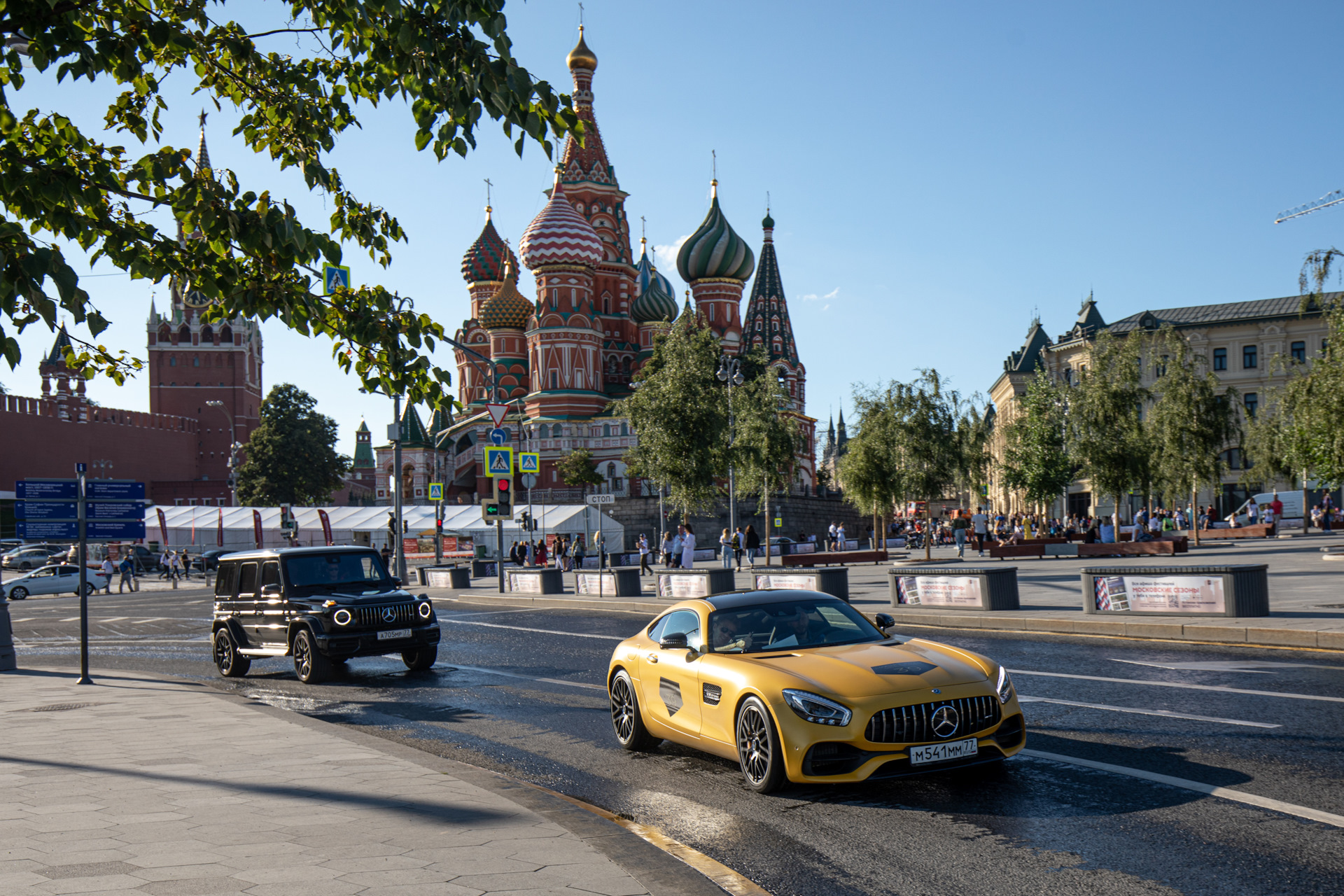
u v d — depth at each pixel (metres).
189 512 66.12
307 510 64.56
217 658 16.09
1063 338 87.44
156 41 5.98
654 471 39.31
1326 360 18.50
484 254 103.62
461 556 55.00
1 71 6.50
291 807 6.29
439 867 4.94
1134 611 16.94
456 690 13.17
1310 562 28.77
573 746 9.28
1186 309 81.44
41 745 8.93
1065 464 47.88
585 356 88.94
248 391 126.00
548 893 4.52
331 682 14.52
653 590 30.69
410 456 103.69
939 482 43.38
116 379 7.64
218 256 6.31
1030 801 6.54
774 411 46.12
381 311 6.98
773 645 7.88
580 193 100.19
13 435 96.44
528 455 30.61
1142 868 5.17
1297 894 4.72
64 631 26.20
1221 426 42.53
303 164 6.69
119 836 5.61
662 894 4.50
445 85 5.91
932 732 6.63
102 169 5.90
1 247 5.08
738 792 7.21
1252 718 8.75
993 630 17.14
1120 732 8.46
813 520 82.31
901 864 5.44
